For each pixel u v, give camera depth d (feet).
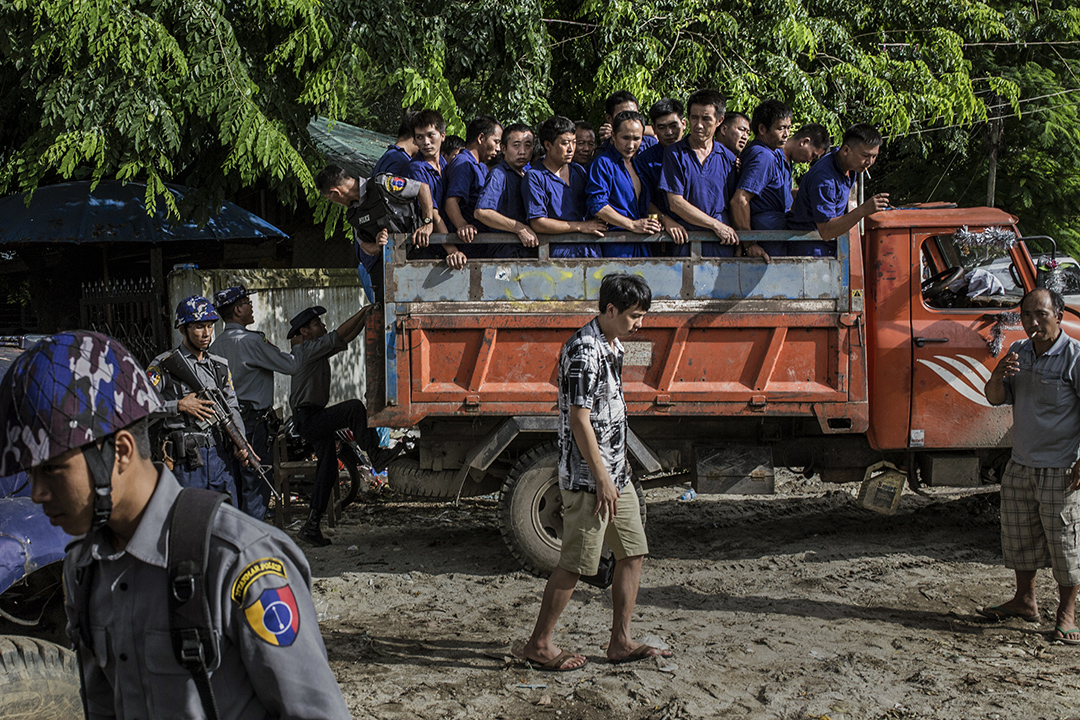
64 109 25.89
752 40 36.27
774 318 17.33
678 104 17.35
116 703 5.11
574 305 17.37
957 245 18.33
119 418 4.71
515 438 18.49
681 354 17.49
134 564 4.92
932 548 19.65
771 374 17.60
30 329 47.29
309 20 28.35
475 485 18.93
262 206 46.42
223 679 4.94
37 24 25.22
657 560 19.11
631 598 13.47
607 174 17.34
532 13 32.48
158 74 26.58
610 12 33.88
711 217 17.47
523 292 17.37
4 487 11.11
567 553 12.93
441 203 18.83
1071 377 13.88
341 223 35.76
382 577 18.08
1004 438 18.12
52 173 37.52
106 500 4.66
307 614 5.05
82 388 4.61
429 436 18.65
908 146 50.01
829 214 16.97
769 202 18.11
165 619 4.83
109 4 25.62
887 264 18.11
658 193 18.08
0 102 32.86
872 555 19.17
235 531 4.91
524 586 17.44
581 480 12.71
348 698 12.44
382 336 17.80
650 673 13.16
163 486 5.00
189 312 16.10
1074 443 14.03
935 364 18.03
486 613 15.98
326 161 31.22
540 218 17.07
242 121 26.89
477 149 20.02
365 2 29.86
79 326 31.40
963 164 54.24
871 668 13.30
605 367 12.63
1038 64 52.95
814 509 23.35
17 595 11.68
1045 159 51.75
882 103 38.17
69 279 38.42
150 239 32.68
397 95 33.42
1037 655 13.74
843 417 17.63
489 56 33.17
